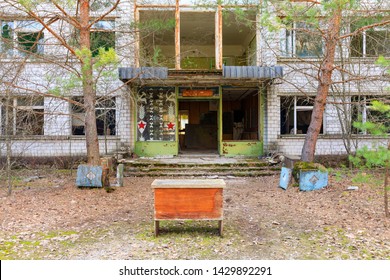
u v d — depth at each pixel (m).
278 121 12.84
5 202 7.02
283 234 5.16
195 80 12.24
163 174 10.59
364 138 12.09
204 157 13.00
